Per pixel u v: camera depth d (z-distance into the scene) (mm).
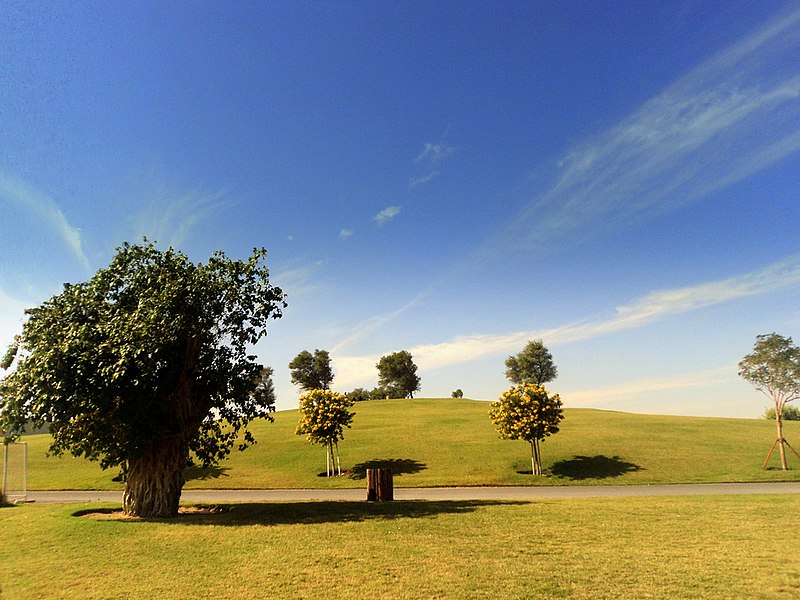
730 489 22141
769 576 7758
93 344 13789
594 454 31859
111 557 9586
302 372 87812
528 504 16422
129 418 14242
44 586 7941
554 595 7051
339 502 17797
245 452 36094
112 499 23203
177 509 15414
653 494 20562
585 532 11305
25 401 14164
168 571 8586
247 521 13219
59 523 12836
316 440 31125
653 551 9453
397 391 100062
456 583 7629
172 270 16484
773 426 40625
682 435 36781
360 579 7914
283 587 7625
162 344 13977
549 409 28984
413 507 15789
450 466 30984
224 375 16516
